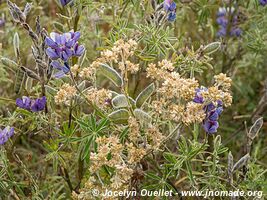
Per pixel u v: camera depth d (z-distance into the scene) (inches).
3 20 38.0
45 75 28.0
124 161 26.2
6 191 29.5
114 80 26.2
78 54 26.1
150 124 25.4
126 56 26.0
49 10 43.9
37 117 28.1
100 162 24.6
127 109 26.3
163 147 28.8
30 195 30.1
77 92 27.6
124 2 36.0
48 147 27.9
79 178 30.0
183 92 24.6
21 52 37.9
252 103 42.5
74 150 29.5
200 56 30.8
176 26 39.5
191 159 27.1
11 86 38.3
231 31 40.7
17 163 31.7
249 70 43.9
